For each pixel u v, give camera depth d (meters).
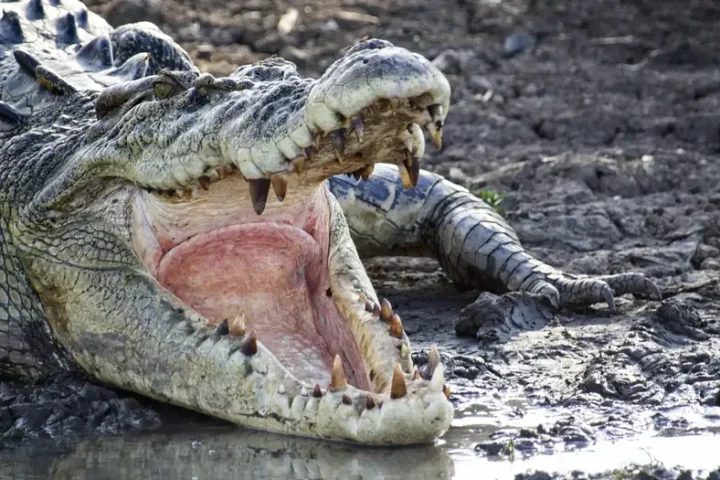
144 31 15.23
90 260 11.90
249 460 10.40
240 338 11.02
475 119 25.45
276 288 12.03
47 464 10.52
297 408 10.55
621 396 11.92
